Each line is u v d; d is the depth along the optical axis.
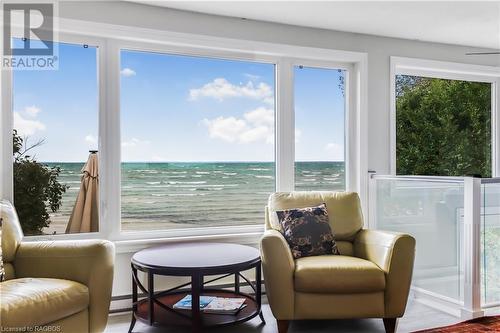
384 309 2.70
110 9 3.16
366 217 3.99
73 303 2.17
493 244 3.07
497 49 4.53
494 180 3.04
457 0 3.17
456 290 3.12
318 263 2.71
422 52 4.25
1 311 1.81
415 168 4.33
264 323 2.93
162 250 2.99
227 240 3.51
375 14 3.47
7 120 2.94
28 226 3.04
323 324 2.93
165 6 3.29
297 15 3.50
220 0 3.17
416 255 3.50
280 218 3.15
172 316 2.67
